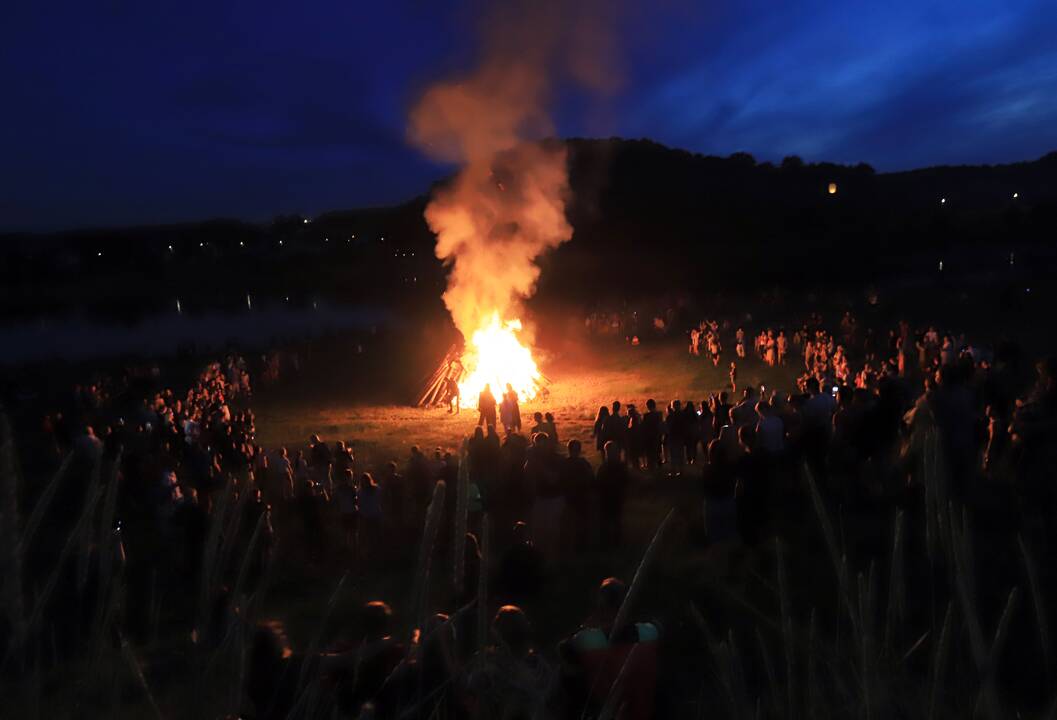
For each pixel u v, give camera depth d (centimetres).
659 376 2986
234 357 3419
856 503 777
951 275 5575
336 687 138
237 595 119
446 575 746
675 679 333
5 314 8812
